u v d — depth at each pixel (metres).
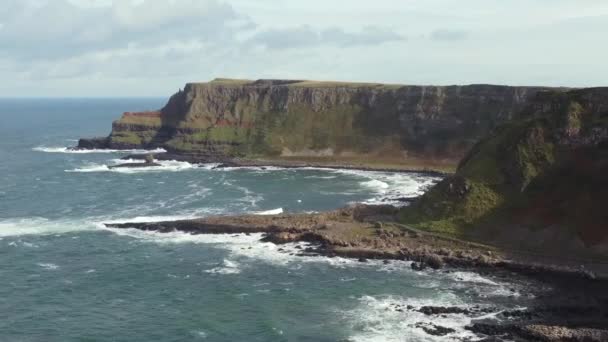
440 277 82.44
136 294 78.44
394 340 62.81
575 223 90.88
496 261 86.25
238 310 72.38
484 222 98.50
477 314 68.75
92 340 64.81
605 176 94.56
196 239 103.38
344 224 105.94
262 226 106.38
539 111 112.50
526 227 94.38
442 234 97.62
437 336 63.03
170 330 67.06
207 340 64.38
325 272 85.44
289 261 90.69
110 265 90.38
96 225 114.19
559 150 103.44
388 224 104.25
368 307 72.25
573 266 83.12
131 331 66.94
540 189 99.50
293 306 73.19
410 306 71.88
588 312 68.50
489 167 107.44
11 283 82.62
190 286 81.00
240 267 88.44
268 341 63.88
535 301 72.62
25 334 66.25
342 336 64.31
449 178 111.38
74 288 80.81
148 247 99.44
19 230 110.94
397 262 89.00
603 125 100.94
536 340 60.84
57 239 104.94
